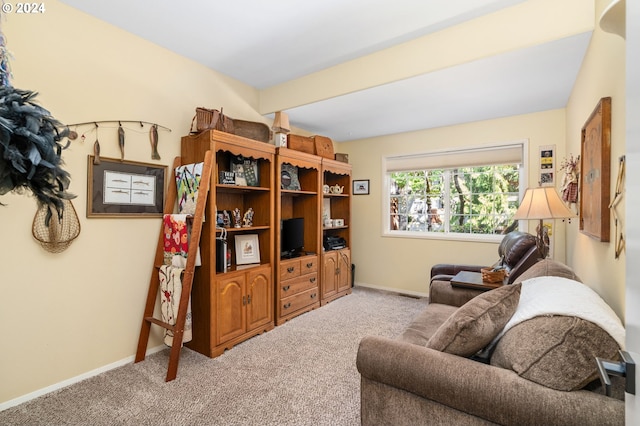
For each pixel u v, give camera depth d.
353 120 3.91
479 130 3.94
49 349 2.01
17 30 1.88
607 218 1.60
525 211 2.33
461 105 3.34
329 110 3.48
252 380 2.13
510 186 3.91
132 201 2.41
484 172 4.10
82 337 2.16
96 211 2.21
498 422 1.09
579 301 1.20
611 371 0.64
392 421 1.34
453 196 4.32
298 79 3.28
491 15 2.21
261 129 3.07
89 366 2.19
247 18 2.26
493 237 3.94
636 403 0.58
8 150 0.75
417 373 1.24
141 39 2.50
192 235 2.27
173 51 2.72
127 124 2.39
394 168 4.67
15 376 1.88
